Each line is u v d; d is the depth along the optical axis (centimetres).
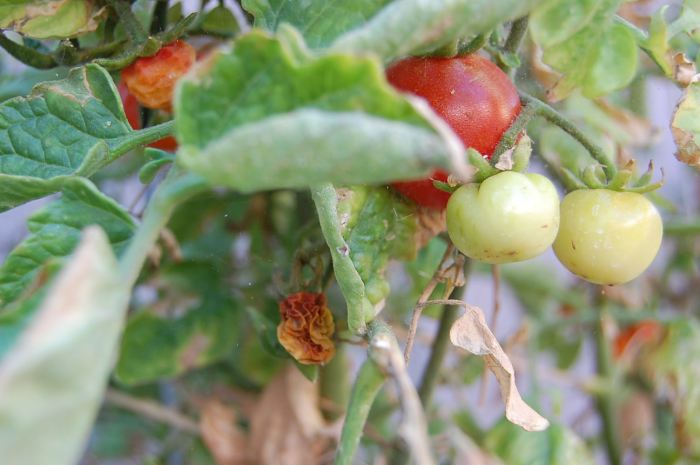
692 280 51
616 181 30
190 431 46
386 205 30
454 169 21
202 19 35
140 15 36
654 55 32
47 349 19
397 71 30
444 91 29
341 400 42
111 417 50
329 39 28
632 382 49
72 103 30
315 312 32
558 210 29
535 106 30
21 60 33
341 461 27
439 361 37
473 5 23
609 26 31
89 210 27
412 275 40
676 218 46
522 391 48
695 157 31
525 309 52
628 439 48
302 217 40
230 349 41
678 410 43
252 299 42
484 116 29
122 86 34
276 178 22
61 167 30
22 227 53
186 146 23
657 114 53
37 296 23
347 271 27
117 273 22
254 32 23
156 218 25
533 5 24
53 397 20
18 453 20
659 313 46
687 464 44
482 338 30
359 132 21
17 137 30
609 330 45
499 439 40
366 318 28
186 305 41
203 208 42
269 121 21
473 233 29
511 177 29
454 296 36
